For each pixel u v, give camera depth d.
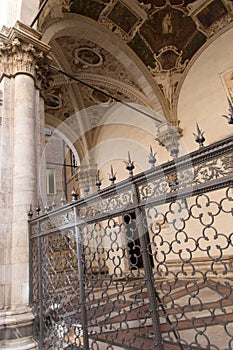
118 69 11.15
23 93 4.98
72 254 3.49
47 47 5.55
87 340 2.86
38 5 6.10
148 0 8.85
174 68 11.12
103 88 12.02
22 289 4.03
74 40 9.49
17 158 4.61
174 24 9.94
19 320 3.70
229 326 3.14
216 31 10.16
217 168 2.15
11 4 5.91
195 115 10.68
